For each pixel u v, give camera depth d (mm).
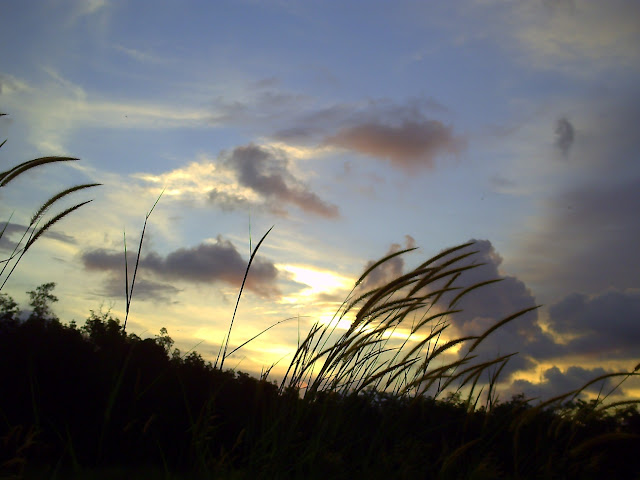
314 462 2834
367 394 3299
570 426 3631
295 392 2945
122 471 2100
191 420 2430
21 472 1868
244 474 2510
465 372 3355
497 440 3543
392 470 3219
